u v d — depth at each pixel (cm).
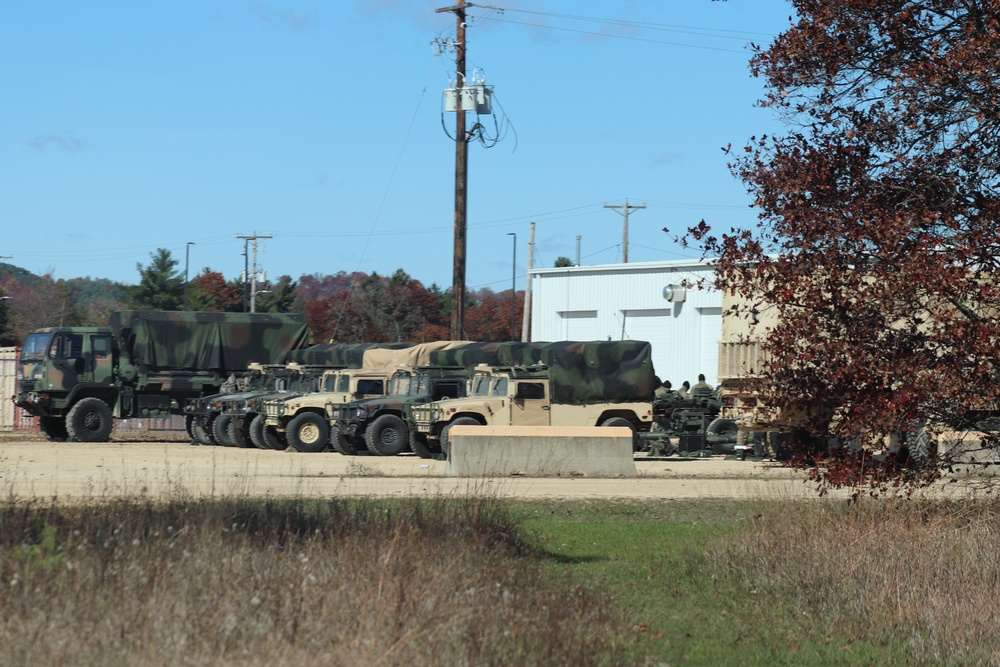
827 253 3531
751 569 3250
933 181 3628
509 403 7188
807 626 2775
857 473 3638
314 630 1916
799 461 3822
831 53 3703
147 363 8762
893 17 3625
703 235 3609
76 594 1966
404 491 4950
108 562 2216
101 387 8675
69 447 8025
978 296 3416
